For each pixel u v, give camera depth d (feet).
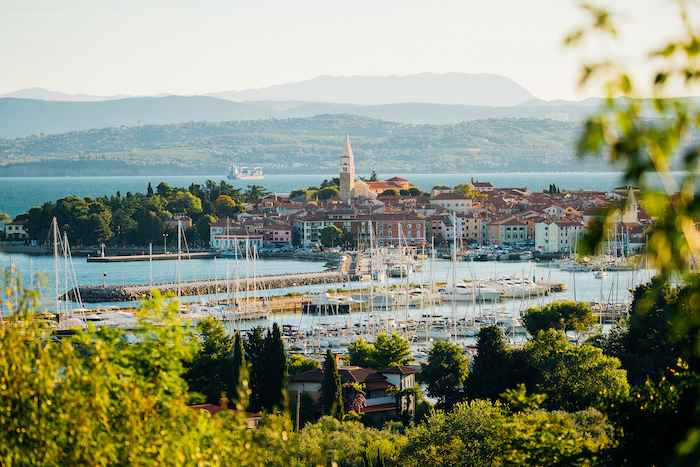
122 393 165.17
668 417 184.65
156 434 160.25
